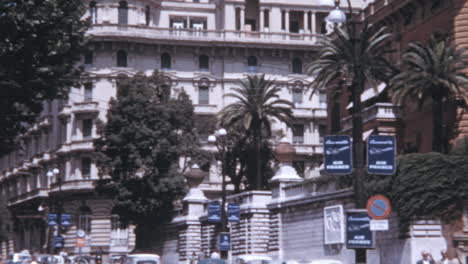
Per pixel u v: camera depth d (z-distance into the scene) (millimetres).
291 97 115688
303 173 114062
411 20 70750
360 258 31844
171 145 89812
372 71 62656
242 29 115312
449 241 46469
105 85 109750
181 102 92438
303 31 118750
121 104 88625
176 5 117500
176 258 83375
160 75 94125
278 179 65375
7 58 42281
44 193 118375
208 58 114312
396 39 72812
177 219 83938
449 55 58031
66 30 43875
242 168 97875
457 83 57719
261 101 86250
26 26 41844
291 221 62938
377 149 32875
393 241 48719
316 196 58469
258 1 118062
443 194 46344
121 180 87938
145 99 88688
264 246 68062
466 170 46312
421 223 46938
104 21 110562
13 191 135000
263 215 68500
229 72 113688
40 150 123500
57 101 118062
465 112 61125
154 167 88625
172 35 111938
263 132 95875
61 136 114750
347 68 54969
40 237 120000
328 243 56344
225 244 62969
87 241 108938
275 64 115438
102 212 109250
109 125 89000
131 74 110562
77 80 45812
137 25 110438
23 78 42938
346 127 76562
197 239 81062
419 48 58781
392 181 48281
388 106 69938
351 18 34219
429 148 65812
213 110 111938
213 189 110375
